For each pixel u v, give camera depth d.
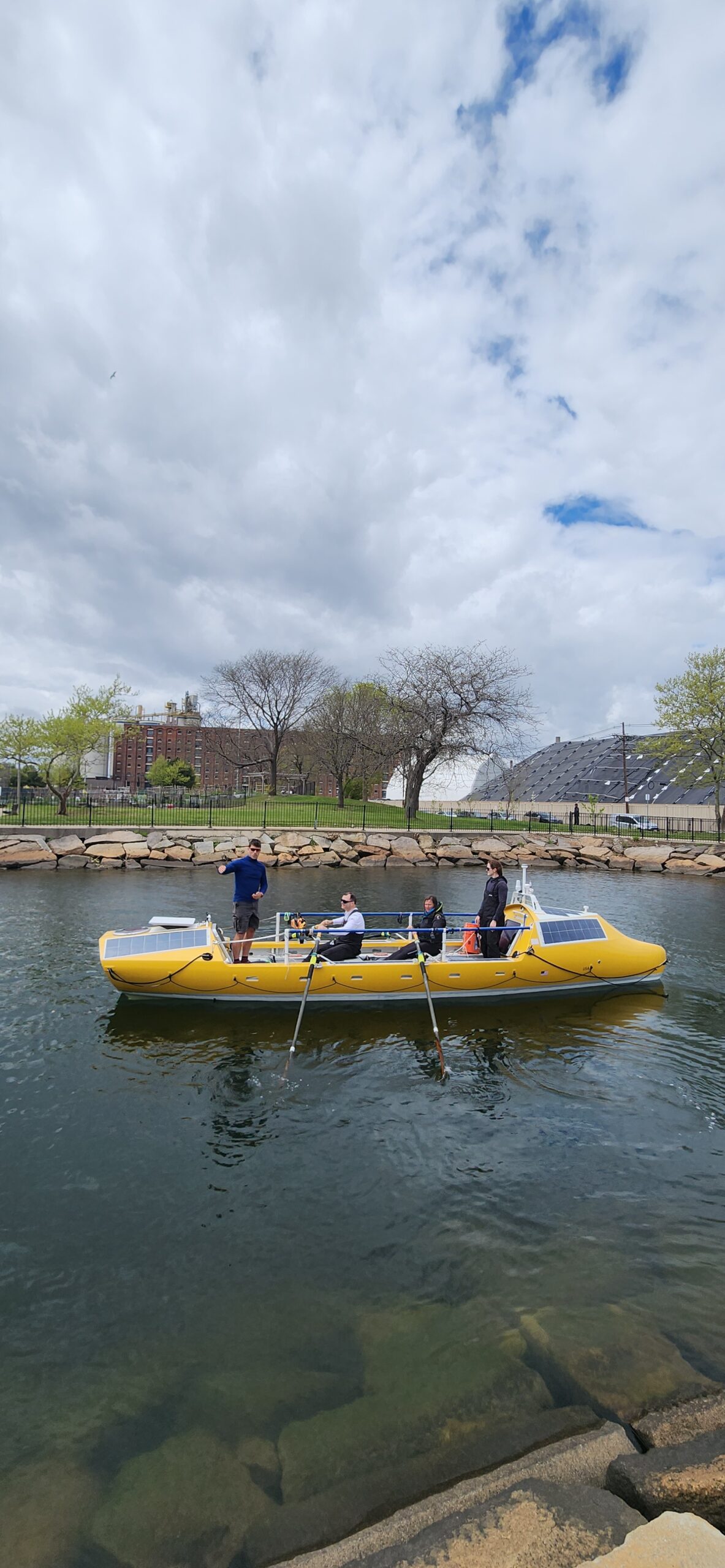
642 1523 2.80
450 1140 6.29
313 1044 8.54
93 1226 4.93
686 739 40.75
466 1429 3.36
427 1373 3.70
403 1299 4.26
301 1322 4.06
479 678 38.09
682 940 15.12
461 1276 4.47
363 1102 7.02
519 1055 8.36
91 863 24.80
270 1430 3.37
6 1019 9.04
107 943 9.72
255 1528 2.88
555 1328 4.01
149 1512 2.95
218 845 26.80
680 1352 3.86
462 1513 2.85
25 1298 4.22
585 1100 7.20
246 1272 4.48
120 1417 3.44
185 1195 5.34
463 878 24.92
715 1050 8.66
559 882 25.72
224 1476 3.13
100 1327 4.00
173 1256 4.62
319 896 19.16
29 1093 7.01
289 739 64.94
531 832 35.34
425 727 37.97
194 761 133.62
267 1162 5.84
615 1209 5.26
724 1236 4.96
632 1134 6.48
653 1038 9.05
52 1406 3.49
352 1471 3.14
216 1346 3.88
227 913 16.23
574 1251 4.73
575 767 78.31
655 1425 3.33
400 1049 8.45
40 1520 2.90
